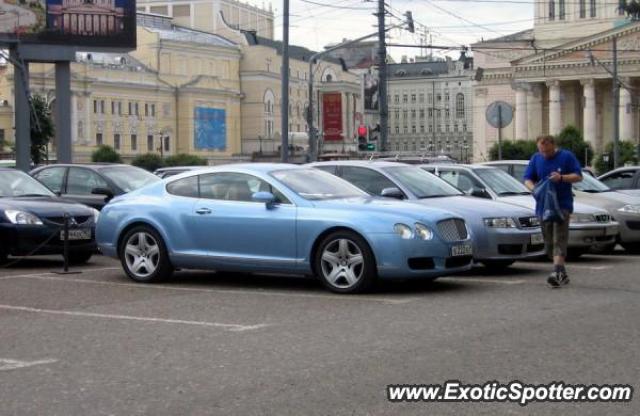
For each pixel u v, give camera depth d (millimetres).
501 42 86562
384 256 11281
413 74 126375
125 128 81125
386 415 6137
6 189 16203
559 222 12188
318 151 50938
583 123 80750
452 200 14391
